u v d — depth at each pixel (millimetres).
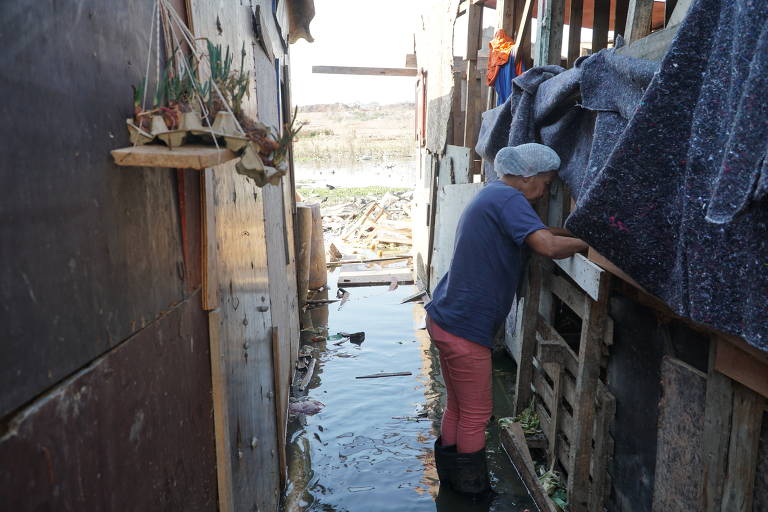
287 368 5031
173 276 1770
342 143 44125
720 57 1767
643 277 2205
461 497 3834
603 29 4023
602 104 2805
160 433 1597
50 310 1052
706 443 2213
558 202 4156
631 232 2154
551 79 3568
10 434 906
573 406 3543
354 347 6684
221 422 2174
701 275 1809
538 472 4043
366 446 4535
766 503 1965
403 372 5902
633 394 2990
